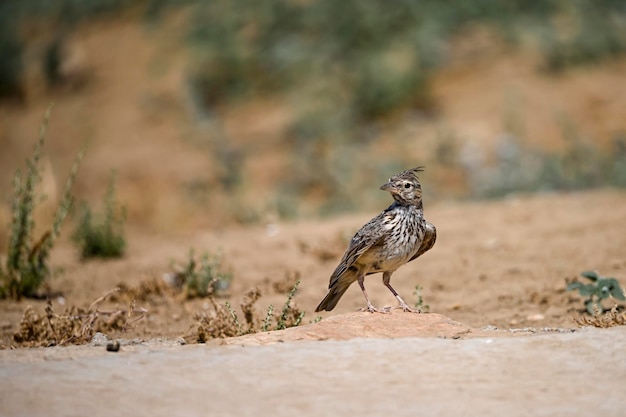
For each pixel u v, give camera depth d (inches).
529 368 371.9
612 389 348.5
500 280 680.4
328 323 451.5
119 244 857.5
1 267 691.4
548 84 1546.5
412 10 1786.4
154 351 407.2
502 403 336.5
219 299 658.8
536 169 1207.6
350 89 1632.6
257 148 1509.6
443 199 1181.7
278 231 923.4
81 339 511.5
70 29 1994.3
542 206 933.8
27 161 701.9
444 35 1681.8
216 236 935.0
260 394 346.0
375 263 490.0
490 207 963.3
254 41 1806.1
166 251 861.8
